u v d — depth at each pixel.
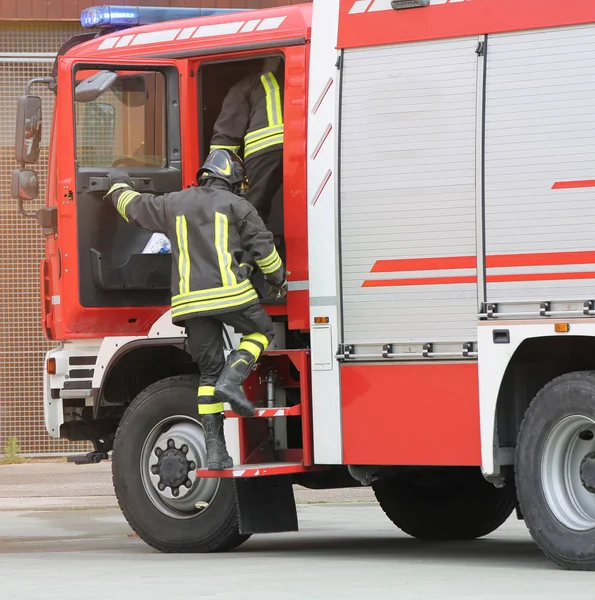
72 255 18.31
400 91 16.38
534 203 15.38
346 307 16.67
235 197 17.08
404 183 16.27
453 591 13.34
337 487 18.83
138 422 18.42
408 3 16.33
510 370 15.77
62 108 18.19
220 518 17.86
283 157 17.39
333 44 16.92
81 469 32.06
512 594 13.05
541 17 15.51
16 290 33.22
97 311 18.53
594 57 15.18
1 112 33.19
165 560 17.14
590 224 15.03
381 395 16.41
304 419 17.03
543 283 15.27
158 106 18.50
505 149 15.59
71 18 32.84
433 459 16.02
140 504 18.38
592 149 15.08
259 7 32.56
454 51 16.05
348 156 16.69
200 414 17.25
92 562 17.00
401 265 16.27
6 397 33.22
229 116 18.17
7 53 33.12
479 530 20.00
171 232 17.20
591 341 15.61
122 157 18.47
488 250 15.65
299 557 17.33
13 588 14.20
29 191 18.95
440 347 15.98
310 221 16.94
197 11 19.91
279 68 18.27
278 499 17.78
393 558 17.06
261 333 17.23
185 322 17.30
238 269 17.05
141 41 18.73
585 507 15.30
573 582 13.97
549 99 15.38
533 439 15.37
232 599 13.02
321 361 16.84
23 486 29.14
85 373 18.97
